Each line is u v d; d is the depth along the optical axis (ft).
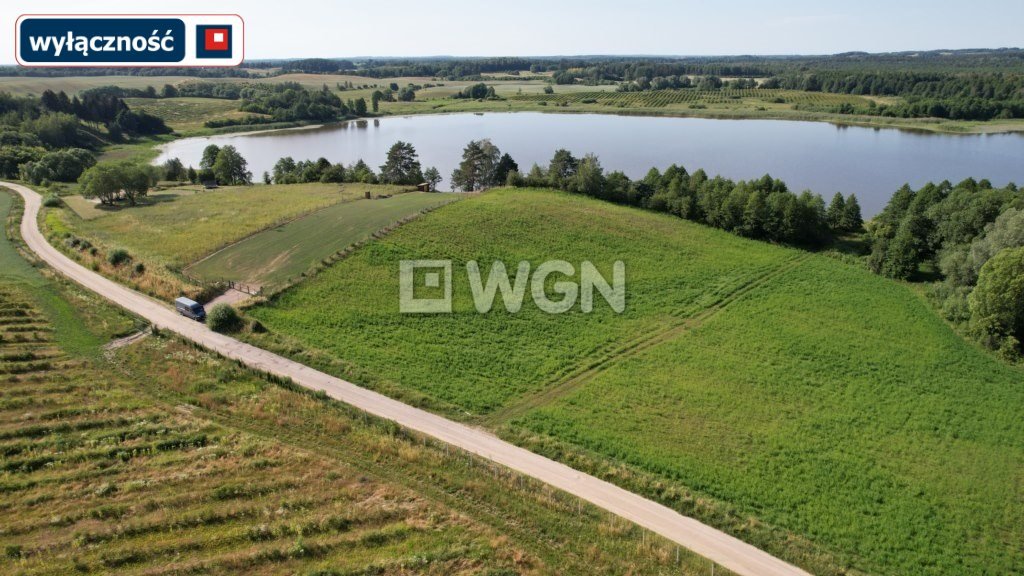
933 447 149.48
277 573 100.68
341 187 391.45
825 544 117.80
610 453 140.77
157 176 400.88
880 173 488.02
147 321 189.78
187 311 192.85
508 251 253.24
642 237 285.02
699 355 188.03
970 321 206.28
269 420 142.61
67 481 119.75
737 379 175.52
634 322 208.33
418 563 103.50
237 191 384.27
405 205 306.35
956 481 137.80
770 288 241.14
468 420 150.82
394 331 191.83
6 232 279.28
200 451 129.80
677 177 342.23
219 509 113.09
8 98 614.34
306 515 113.09
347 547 106.73
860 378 178.70
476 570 102.83
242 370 163.63
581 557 107.24
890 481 136.56
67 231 274.36
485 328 197.77
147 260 236.02
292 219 289.94
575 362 181.47
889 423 158.20
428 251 245.65
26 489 117.19
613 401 161.99
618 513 119.96
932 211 284.82
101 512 111.14
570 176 369.09
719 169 516.32
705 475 134.51
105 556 101.76
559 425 150.20
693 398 164.96
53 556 101.91
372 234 254.88
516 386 167.73
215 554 103.96
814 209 300.20
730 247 286.87
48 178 415.64
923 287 249.96
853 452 146.00
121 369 163.32
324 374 165.58
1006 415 163.73
